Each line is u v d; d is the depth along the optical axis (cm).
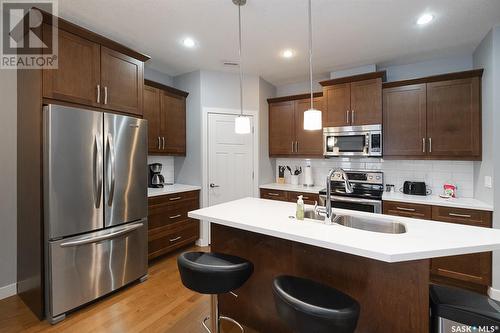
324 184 394
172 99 352
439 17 224
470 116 273
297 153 391
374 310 140
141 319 200
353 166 371
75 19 228
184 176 379
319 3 204
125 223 243
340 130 338
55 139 191
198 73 361
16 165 231
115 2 203
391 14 220
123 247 240
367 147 320
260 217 175
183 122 370
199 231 365
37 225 197
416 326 130
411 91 303
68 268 200
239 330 187
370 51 296
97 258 218
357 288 145
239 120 196
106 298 229
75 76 210
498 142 237
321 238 130
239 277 145
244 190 387
